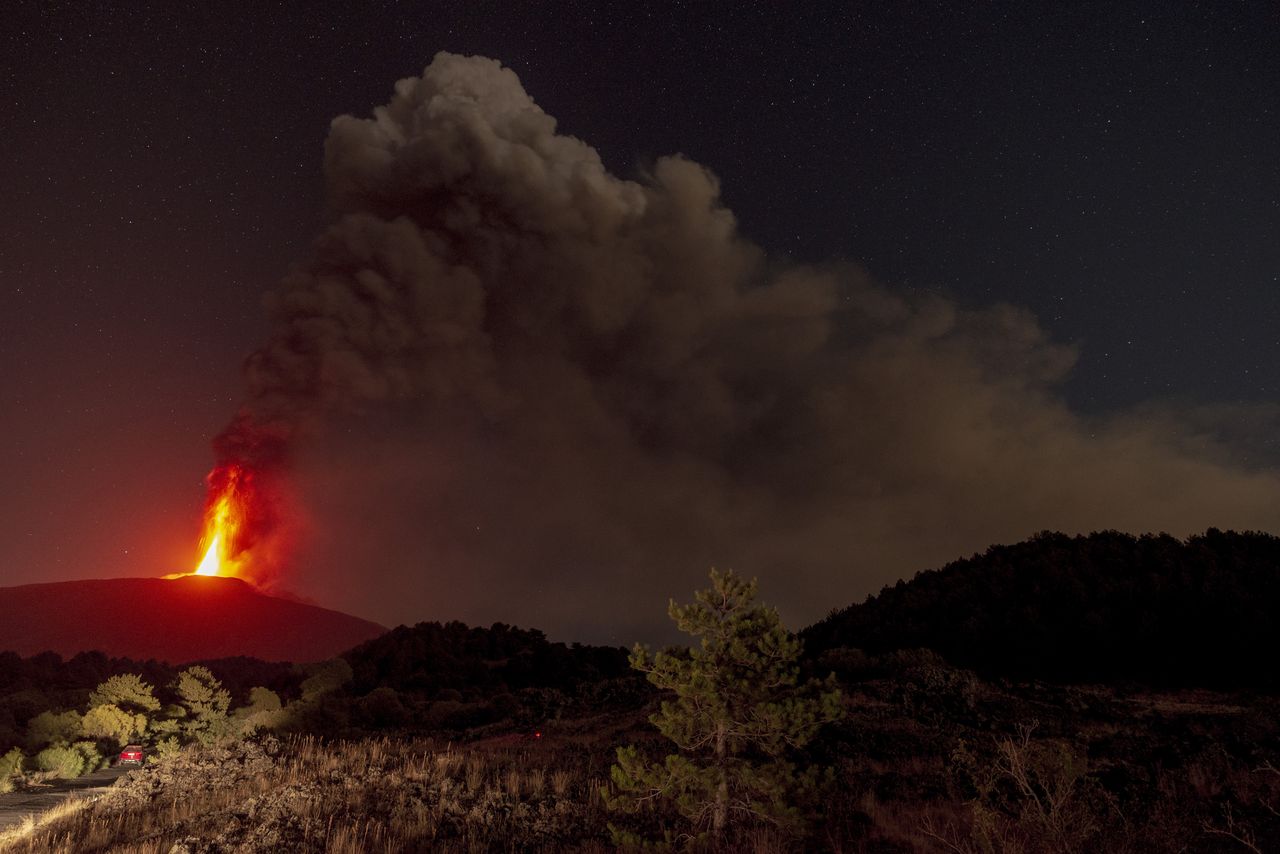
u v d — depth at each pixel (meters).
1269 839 9.74
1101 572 40.88
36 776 25.31
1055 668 32.97
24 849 12.54
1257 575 36.41
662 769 10.66
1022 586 41.50
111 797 16.84
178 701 41.75
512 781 15.42
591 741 25.53
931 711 22.92
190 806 14.59
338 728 38.75
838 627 44.56
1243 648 30.17
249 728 37.00
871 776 15.68
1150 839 9.46
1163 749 17.59
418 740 32.19
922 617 41.66
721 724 10.74
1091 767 15.63
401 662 57.22
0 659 63.00
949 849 10.20
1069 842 8.84
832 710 10.69
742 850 10.20
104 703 37.25
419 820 12.52
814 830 11.80
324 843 11.16
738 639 10.90
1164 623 34.00
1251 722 20.84
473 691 52.94
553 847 11.31
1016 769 9.90
